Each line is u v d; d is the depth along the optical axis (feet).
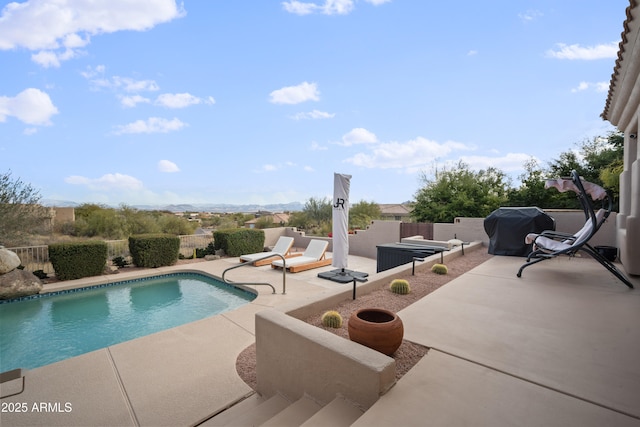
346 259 24.98
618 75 18.45
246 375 10.36
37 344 15.44
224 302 22.11
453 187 46.52
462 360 7.96
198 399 9.02
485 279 16.37
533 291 14.14
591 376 7.18
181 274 30.07
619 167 34.63
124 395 9.26
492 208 43.01
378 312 8.91
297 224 67.26
